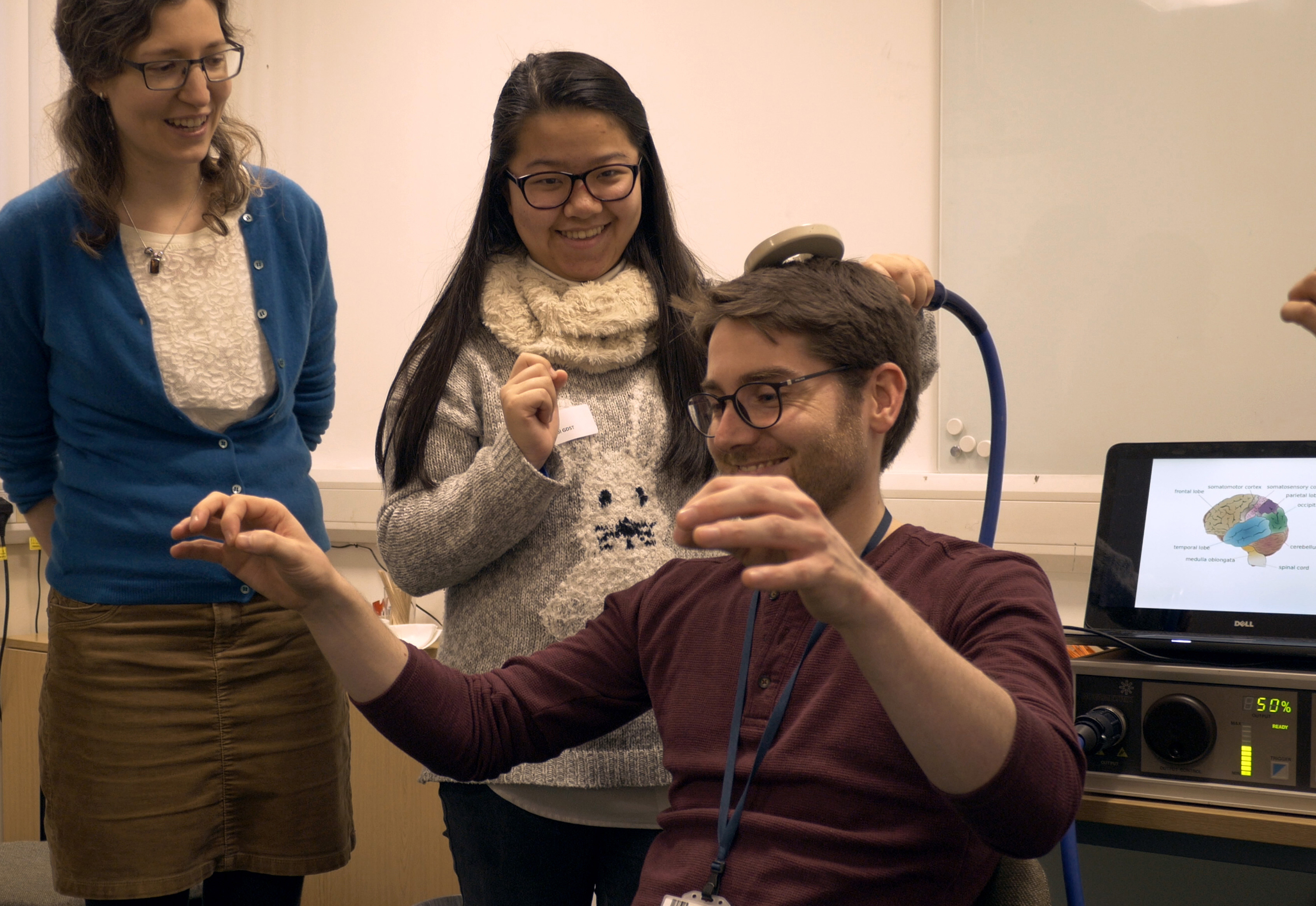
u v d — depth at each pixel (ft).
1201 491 4.33
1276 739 3.52
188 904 5.35
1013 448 8.13
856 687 3.05
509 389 4.21
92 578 5.04
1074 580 7.88
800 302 3.12
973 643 2.97
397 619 9.26
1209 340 7.57
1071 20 7.89
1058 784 2.53
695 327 3.44
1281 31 7.32
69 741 5.05
